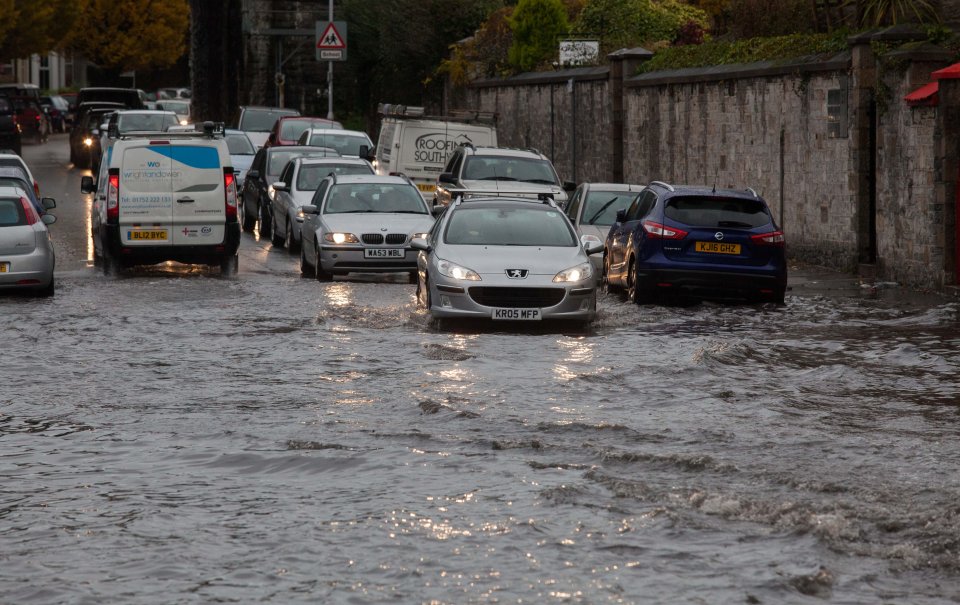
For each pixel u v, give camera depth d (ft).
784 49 231.30
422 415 99.40
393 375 117.29
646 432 93.09
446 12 443.73
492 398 106.11
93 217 244.63
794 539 67.26
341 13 524.52
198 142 214.28
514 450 87.71
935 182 186.80
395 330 147.64
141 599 59.26
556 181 255.09
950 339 141.18
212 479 81.15
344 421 97.50
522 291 147.84
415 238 163.02
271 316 159.12
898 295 184.34
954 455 85.97
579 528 69.46
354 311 162.91
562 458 85.40
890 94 197.77
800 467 82.58
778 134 231.71
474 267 148.56
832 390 110.83
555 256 152.25
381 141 319.68
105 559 65.21
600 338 142.51
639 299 176.55
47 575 62.75
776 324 155.33
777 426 95.55
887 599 58.90
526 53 369.50
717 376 117.39
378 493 76.95
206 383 114.01
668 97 275.80
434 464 83.82
